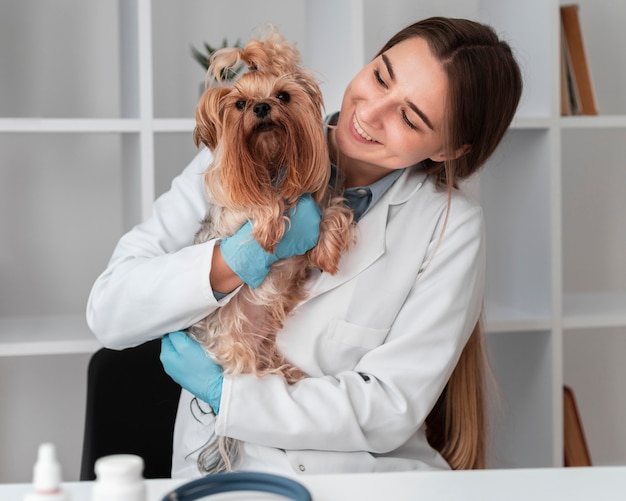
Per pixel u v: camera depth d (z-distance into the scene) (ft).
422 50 4.75
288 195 4.56
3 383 8.07
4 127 6.28
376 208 5.07
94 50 7.86
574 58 7.22
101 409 5.68
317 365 4.91
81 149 7.97
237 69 5.00
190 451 5.14
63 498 2.76
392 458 4.86
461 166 5.23
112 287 4.84
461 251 5.05
